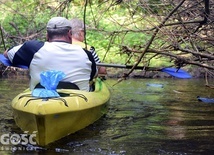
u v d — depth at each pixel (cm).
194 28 506
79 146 397
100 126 475
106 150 387
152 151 387
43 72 430
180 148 398
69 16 762
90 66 478
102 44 1017
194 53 418
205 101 648
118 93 715
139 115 542
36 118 393
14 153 376
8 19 939
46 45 458
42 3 713
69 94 446
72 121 430
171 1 489
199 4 483
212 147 402
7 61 473
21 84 776
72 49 464
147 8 471
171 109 583
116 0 525
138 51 434
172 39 431
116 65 529
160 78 919
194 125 491
